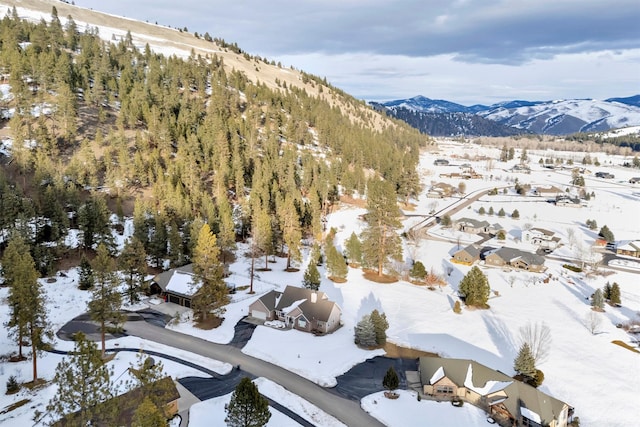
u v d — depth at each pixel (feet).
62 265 232.32
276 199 307.99
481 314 204.64
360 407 129.80
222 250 249.96
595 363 164.35
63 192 272.72
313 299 186.09
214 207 285.23
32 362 142.82
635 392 145.89
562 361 164.25
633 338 188.34
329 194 389.39
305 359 156.35
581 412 134.31
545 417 121.39
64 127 340.80
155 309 195.00
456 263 290.15
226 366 148.46
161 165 342.23
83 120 374.63
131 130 380.78
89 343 82.99
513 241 351.87
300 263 264.52
